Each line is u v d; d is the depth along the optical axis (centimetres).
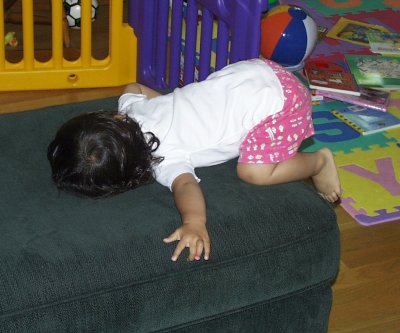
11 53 270
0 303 121
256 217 139
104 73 255
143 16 246
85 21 244
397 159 225
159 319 131
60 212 137
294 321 147
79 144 140
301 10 269
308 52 266
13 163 151
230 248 134
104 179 140
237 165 153
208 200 142
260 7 189
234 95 155
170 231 134
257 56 195
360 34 299
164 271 129
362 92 255
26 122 164
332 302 161
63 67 251
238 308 138
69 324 124
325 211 143
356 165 220
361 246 190
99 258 128
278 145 154
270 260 136
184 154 150
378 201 206
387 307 174
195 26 221
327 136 233
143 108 159
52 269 125
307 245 139
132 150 142
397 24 313
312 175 167
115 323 127
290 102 157
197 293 132
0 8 236
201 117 153
